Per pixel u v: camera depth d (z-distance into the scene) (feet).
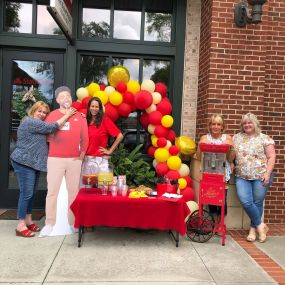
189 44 19.29
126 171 17.22
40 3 18.78
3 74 18.80
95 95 16.63
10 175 19.06
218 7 17.03
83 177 14.64
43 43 18.61
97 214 13.57
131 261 12.66
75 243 14.19
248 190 15.08
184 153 17.57
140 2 19.31
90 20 19.11
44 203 19.07
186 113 19.43
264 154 15.06
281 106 18.42
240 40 17.21
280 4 18.16
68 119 14.93
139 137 19.24
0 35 18.38
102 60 19.21
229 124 17.35
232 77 17.26
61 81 19.06
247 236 15.55
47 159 14.97
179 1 19.15
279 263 12.96
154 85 17.22
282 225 18.16
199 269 12.20
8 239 14.42
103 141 15.72
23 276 11.29
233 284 11.21
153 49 19.15
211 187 14.75
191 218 15.01
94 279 11.21
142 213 13.74
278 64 18.33
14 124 18.98
